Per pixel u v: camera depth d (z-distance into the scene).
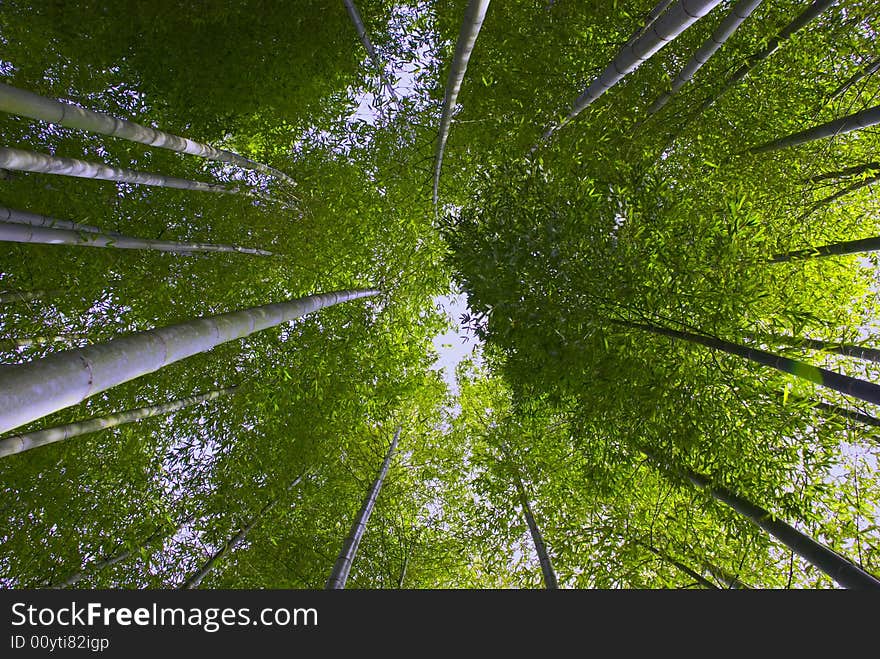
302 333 6.12
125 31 4.98
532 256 3.57
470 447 8.18
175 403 4.97
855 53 4.39
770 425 3.27
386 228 6.41
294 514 6.24
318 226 5.90
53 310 5.01
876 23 4.14
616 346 3.72
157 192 5.49
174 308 5.41
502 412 8.25
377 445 7.72
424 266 6.86
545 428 6.23
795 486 3.35
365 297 6.70
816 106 4.71
